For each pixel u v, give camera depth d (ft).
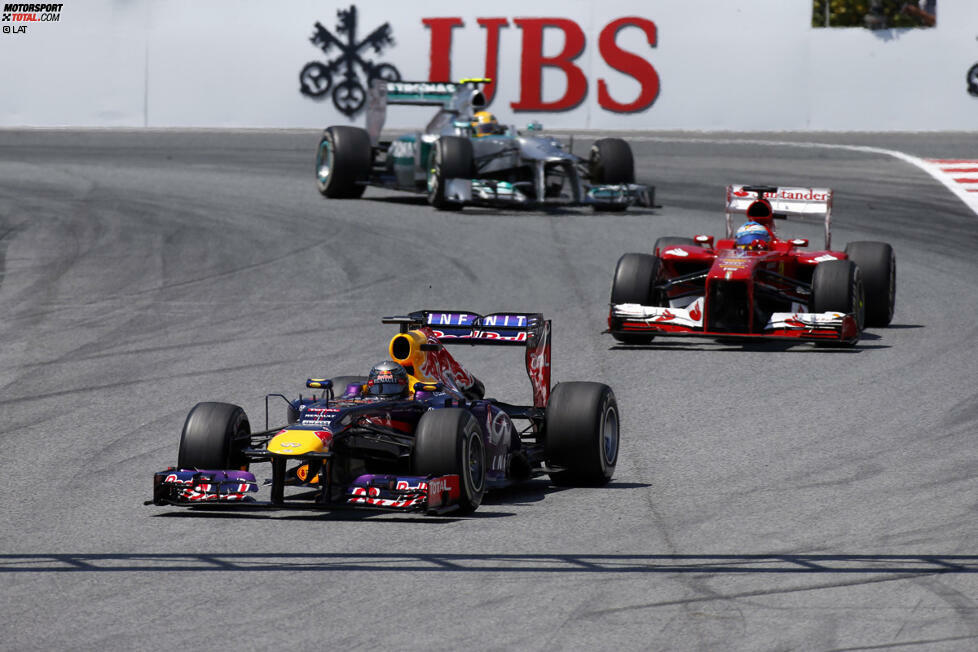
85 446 127.85
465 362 172.86
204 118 545.85
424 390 107.96
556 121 522.88
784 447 124.88
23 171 395.14
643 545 91.45
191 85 545.03
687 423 136.67
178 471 100.37
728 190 201.16
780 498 105.50
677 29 514.27
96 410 144.66
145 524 98.73
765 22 509.35
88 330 193.36
